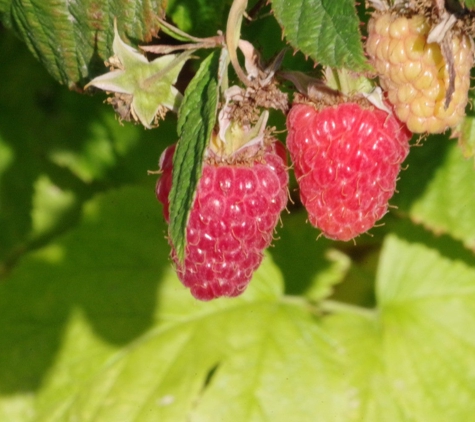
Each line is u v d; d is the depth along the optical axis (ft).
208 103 0.90
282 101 0.95
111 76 0.92
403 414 1.20
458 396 1.21
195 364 1.22
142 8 0.99
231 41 0.90
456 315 1.22
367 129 0.94
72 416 1.22
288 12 0.90
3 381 1.23
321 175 0.95
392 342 1.22
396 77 0.92
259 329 1.22
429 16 0.92
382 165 0.95
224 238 0.94
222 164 0.94
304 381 1.20
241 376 1.20
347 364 1.21
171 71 0.93
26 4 1.01
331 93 0.95
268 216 0.95
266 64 0.93
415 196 1.15
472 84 0.99
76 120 1.20
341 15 0.89
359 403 1.20
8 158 1.22
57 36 1.02
